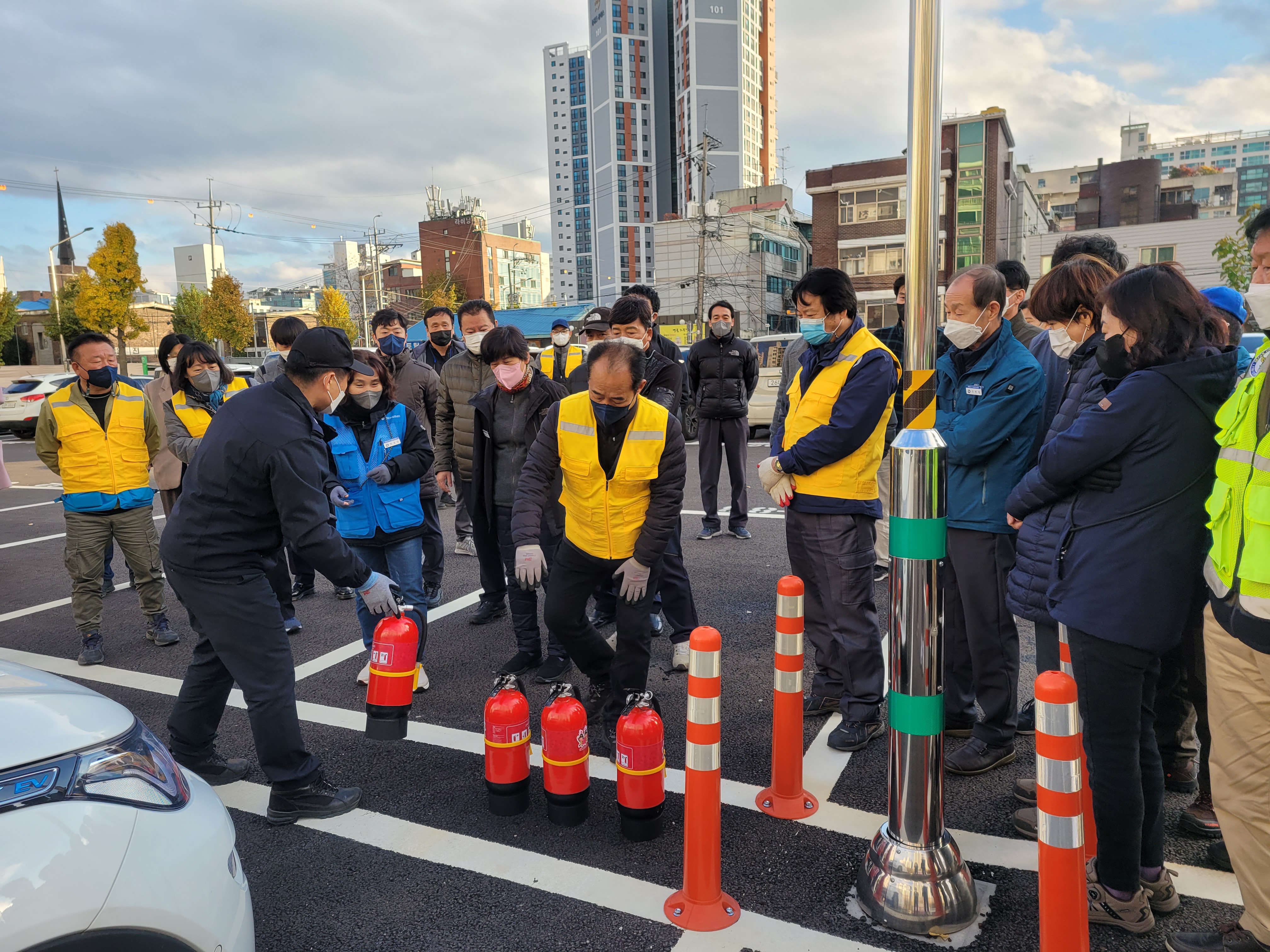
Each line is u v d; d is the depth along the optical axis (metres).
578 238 165.25
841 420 3.24
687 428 13.89
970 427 2.97
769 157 132.12
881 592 5.46
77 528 4.67
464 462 5.18
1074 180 80.50
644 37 137.88
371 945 2.26
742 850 2.68
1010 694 3.14
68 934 1.39
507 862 2.65
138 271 39.84
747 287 50.66
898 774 2.28
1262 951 1.99
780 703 2.87
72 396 4.65
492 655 4.65
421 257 90.38
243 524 2.80
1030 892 2.42
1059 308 2.67
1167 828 2.75
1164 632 2.07
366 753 3.48
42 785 1.49
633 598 3.19
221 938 1.67
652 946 2.22
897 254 40.62
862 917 2.32
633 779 2.70
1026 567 2.67
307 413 2.90
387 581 3.04
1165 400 2.04
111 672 4.61
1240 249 30.39
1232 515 1.88
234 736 3.70
